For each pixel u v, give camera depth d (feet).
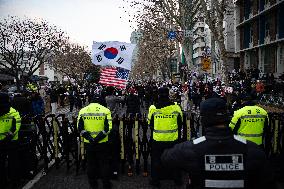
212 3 70.59
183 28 89.10
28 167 25.80
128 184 24.82
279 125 26.37
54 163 31.45
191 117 28.19
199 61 302.04
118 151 26.84
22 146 24.90
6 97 22.80
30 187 24.30
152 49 172.86
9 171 24.54
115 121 27.58
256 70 115.14
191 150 8.34
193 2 90.84
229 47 176.35
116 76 35.83
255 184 8.25
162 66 184.96
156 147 23.08
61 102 111.04
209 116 8.38
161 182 25.14
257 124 20.34
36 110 50.65
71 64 243.40
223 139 8.22
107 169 22.82
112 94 32.37
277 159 24.63
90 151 22.52
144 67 266.16
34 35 161.27
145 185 24.49
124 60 34.14
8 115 23.12
